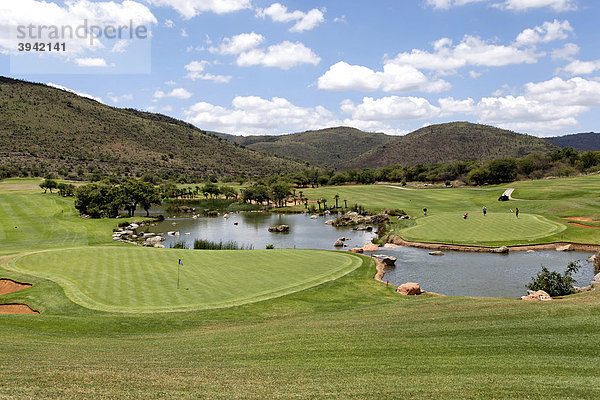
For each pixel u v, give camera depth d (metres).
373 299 29.55
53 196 115.31
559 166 149.75
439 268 43.84
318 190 158.50
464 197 112.75
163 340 19.69
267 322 23.48
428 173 189.75
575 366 13.44
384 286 33.62
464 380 12.59
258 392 11.65
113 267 37.03
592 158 153.62
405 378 12.91
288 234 78.38
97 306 26.75
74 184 144.25
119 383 12.14
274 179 189.50
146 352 17.03
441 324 19.72
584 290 29.78
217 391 11.68
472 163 179.62
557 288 30.11
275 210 121.06
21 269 36.09
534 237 54.94
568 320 18.38
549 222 62.88
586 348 15.06
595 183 104.81
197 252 44.88
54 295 28.86
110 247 46.78
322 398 11.23
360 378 12.97
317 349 16.67
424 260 47.91
